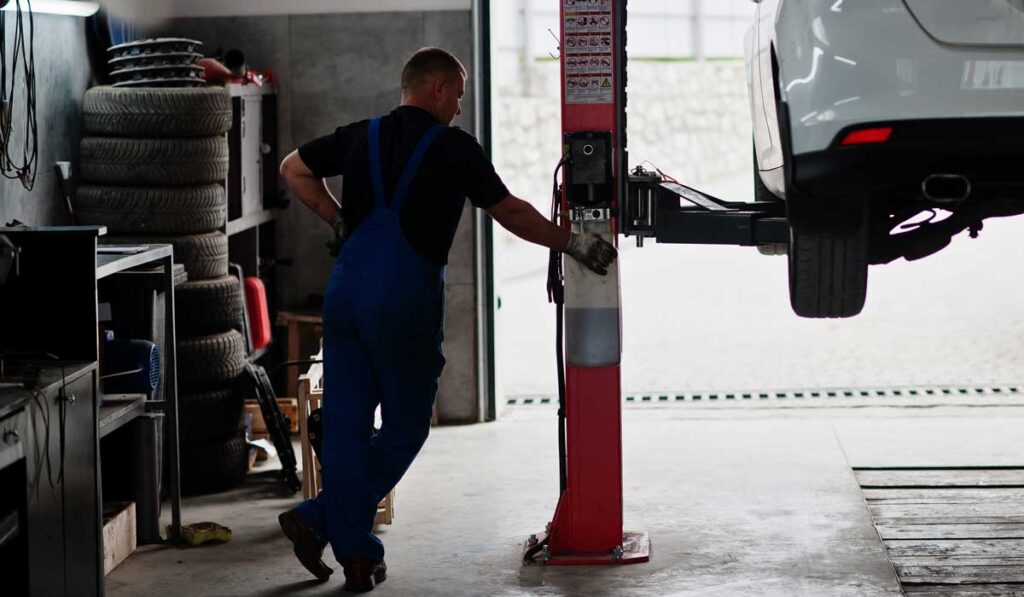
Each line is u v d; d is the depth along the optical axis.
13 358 4.29
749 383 8.45
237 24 7.40
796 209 4.42
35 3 5.64
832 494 5.97
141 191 6.05
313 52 7.39
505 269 13.63
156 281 5.56
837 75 3.92
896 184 3.93
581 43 4.93
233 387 6.27
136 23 6.88
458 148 4.62
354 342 4.76
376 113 7.42
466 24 7.27
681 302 11.46
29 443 3.78
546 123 16.80
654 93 18.09
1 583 3.80
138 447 5.38
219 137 6.23
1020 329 9.76
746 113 19.31
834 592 4.73
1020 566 4.95
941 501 5.81
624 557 5.11
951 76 3.83
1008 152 3.84
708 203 5.20
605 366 5.05
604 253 4.91
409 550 5.34
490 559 5.20
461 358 7.52
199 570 5.11
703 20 19.78
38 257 4.32
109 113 6.07
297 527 4.83
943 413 7.51
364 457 4.78
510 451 6.91
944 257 13.09
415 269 4.64
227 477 6.25
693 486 6.17
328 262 7.63
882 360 8.97
